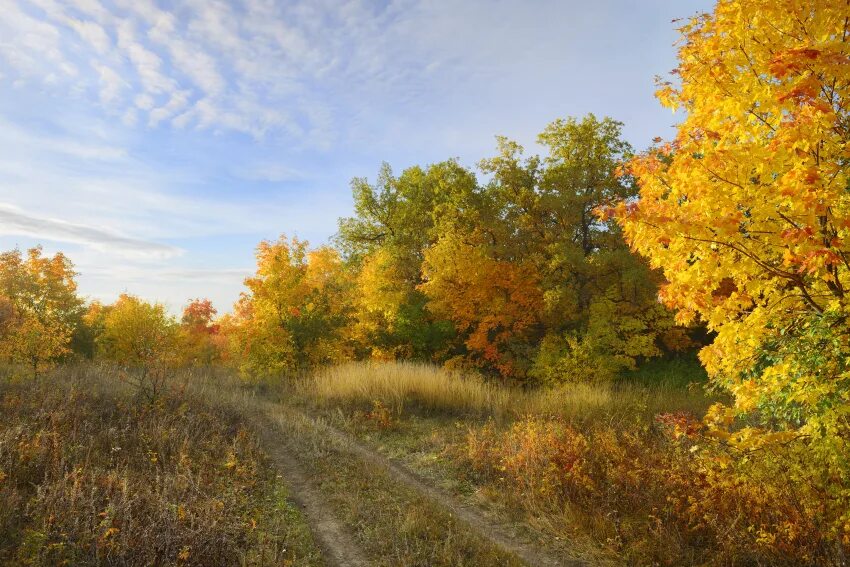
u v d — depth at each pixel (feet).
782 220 16.46
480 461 28.17
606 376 52.54
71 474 18.75
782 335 16.93
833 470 16.89
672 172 17.69
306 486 24.76
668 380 53.01
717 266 17.38
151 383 40.19
